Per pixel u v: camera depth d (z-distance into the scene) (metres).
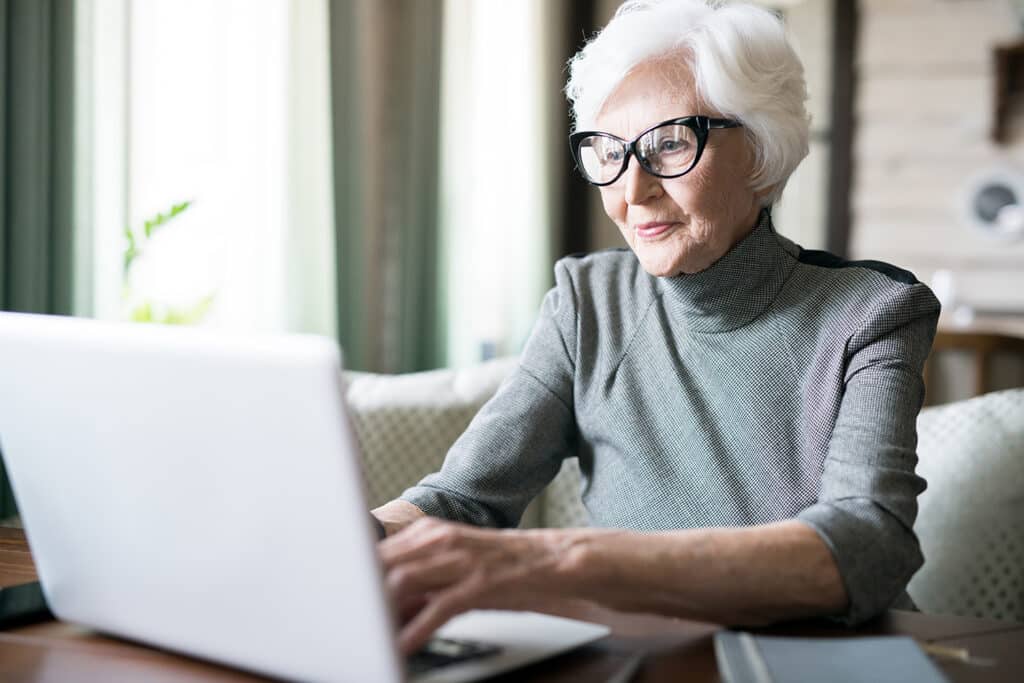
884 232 5.04
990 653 0.88
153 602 0.83
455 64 3.65
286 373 0.69
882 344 1.19
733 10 1.25
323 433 0.69
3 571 1.14
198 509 0.77
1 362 0.85
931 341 1.21
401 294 3.56
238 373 0.71
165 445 0.77
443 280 3.63
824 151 5.04
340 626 0.73
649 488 1.31
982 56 4.87
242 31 2.77
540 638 0.88
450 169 3.66
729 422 1.28
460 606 0.84
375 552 0.70
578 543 0.89
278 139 2.87
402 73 3.60
